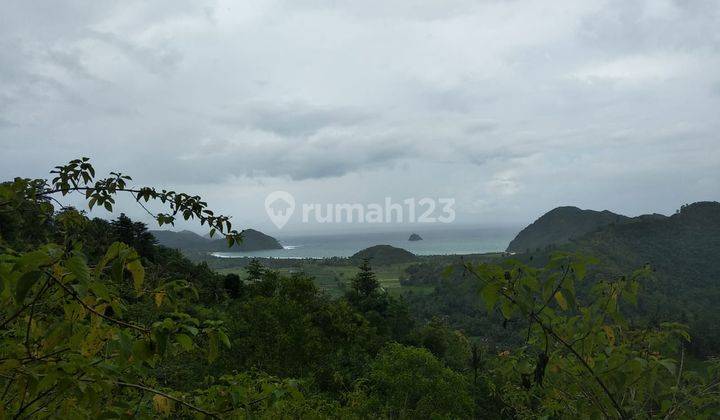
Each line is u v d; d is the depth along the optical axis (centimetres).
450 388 1335
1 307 163
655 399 229
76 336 164
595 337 212
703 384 232
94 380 155
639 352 234
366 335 3756
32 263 128
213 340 186
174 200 285
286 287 2500
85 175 270
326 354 2225
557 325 216
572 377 220
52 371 147
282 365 1891
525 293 184
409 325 5831
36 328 177
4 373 152
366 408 1242
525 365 218
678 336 248
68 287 150
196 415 202
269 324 1900
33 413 165
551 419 263
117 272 153
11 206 207
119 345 164
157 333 162
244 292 4209
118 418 168
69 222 245
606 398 217
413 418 1314
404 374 1349
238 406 216
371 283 6362
